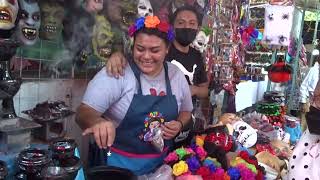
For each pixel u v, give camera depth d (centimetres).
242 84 328
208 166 136
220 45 269
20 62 154
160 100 136
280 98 322
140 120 133
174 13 201
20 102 157
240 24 302
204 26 242
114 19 188
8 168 99
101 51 185
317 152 125
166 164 136
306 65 418
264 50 346
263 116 275
